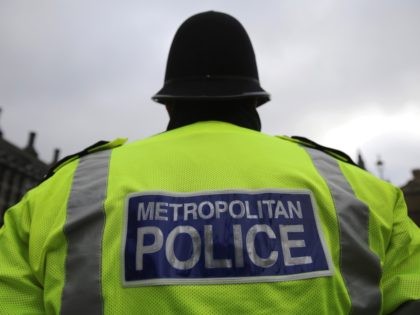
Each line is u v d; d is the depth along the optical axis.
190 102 1.29
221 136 1.14
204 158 1.06
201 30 1.32
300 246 0.94
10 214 1.07
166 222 0.93
